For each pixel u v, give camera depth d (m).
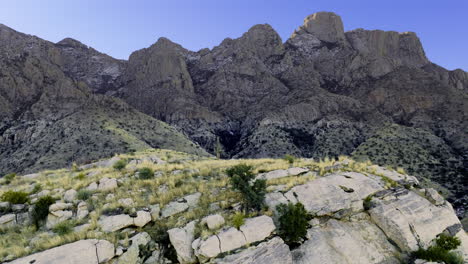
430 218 15.46
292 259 11.70
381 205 15.38
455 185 78.88
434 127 141.75
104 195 15.70
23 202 14.79
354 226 14.44
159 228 12.63
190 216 13.14
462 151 107.88
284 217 12.75
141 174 18.70
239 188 14.20
